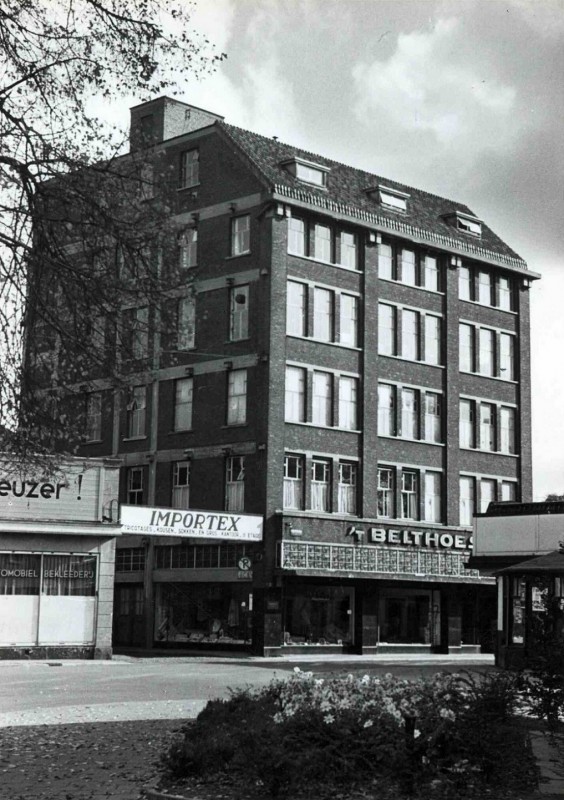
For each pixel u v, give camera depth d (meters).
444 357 52.12
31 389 15.73
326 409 46.47
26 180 14.63
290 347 45.03
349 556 45.75
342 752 11.21
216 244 46.62
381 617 47.75
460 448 52.12
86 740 15.54
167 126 50.41
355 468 47.31
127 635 47.62
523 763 11.46
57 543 35.78
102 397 16.83
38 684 26.44
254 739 11.30
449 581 49.44
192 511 40.94
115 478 36.75
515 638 34.38
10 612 35.00
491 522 40.09
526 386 56.03
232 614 44.22
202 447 46.09
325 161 50.72
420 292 51.25
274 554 43.16
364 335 48.09
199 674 30.00
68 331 15.37
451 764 11.14
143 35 15.02
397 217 50.56
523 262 56.34
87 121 15.23
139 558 47.62
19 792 11.48
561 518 38.25
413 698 11.92
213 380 46.12
